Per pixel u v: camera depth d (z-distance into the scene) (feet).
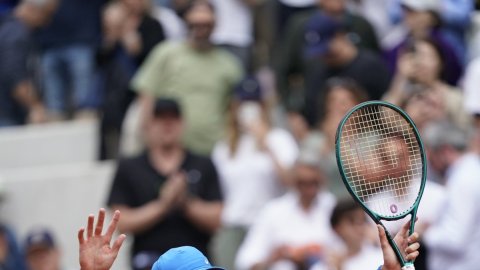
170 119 98.12
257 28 126.62
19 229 123.95
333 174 96.68
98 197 122.21
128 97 122.52
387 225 80.53
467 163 85.10
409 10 106.73
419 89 96.27
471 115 93.04
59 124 132.57
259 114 106.42
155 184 97.25
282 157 105.81
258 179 105.19
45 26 132.46
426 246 85.30
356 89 99.14
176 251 55.36
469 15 113.19
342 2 109.91
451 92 99.55
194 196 97.86
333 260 85.51
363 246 84.84
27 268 107.14
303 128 110.11
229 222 104.78
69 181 122.93
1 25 130.21
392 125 65.62
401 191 64.18
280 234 96.07
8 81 129.39
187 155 98.84
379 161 61.62
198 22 113.91
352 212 84.58
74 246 122.83
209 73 114.42
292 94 113.60
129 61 123.13
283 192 106.01
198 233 97.25
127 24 123.34
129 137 119.14
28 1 130.21
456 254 84.58
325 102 100.58
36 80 131.75
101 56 123.75
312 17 110.52
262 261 96.53
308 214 96.12
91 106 132.46
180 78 114.11
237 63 118.11
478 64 91.76
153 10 125.59
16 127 131.23
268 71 125.29
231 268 104.78
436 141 89.45
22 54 129.39
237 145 106.01
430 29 106.32
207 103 113.91
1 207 124.16
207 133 113.39
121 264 112.88
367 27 111.45
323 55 106.42
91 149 129.49
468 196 84.23
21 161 130.41
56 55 132.87
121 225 96.68
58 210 123.34
